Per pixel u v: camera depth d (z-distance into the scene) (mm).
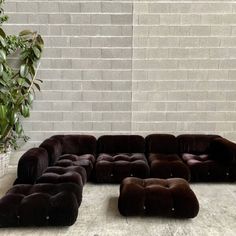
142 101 3818
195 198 2361
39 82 3734
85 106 3812
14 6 3594
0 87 3166
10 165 3805
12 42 3338
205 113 3848
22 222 2160
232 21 3689
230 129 3875
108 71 3758
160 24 3680
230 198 2820
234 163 3105
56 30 3660
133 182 2555
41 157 2854
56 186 2420
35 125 3814
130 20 3664
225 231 2227
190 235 2170
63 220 2180
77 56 3717
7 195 2318
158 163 3074
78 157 3383
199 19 3682
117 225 2301
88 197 2826
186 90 3805
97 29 3678
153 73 3768
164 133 3846
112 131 3873
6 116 3172
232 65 3766
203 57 3748
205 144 3588
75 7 3627
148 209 2314
